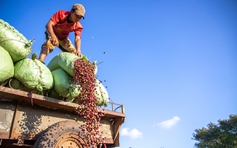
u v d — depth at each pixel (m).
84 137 3.39
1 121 2.88
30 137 3.14
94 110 3.40
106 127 4.43
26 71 3.06
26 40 3.23
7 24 3.16
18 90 2.94
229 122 32.78
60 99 3.65
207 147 35.31
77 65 3.54
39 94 3.33
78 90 3.53
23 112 3.16
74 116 3.89
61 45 5.00
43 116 3.41
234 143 30.92
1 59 2.78
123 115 4.52
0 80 2.77
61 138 3.15
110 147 4.63
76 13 4.38
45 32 4.73
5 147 3.12
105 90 4.36
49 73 3.44
